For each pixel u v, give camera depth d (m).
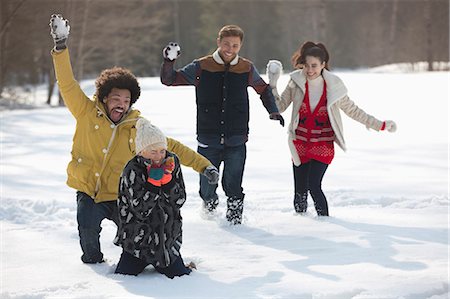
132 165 7.08
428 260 7.81
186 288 6.84
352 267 7.52
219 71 9.98
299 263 7.76
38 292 6.74
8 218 10.59
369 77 42.25
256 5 91.69
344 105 10.30
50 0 49.59
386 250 8.29
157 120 25.73
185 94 38.56
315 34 90.69
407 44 81.25
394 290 6.57
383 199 11.60
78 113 7.84
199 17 91.88
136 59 80.94
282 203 11.60
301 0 93.69
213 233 9.41
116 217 7.85
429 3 68.56
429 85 35.44
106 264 7.88
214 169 7.68
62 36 7.66
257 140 19.95
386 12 93.75
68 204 11.41
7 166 16.11
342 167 15.28
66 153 18.33
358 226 9.66
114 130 7.75
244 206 11.27
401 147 17.91
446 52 79.12
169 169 7.11
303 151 10.33
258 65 92.12
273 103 10.16
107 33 53.69
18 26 48.50
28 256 8.29
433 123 22.55
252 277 7.20
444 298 6.46
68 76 7.76
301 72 10.36
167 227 7.21
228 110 9.99
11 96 47.44
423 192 12.29
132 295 6.59
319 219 10.16
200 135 10.09
